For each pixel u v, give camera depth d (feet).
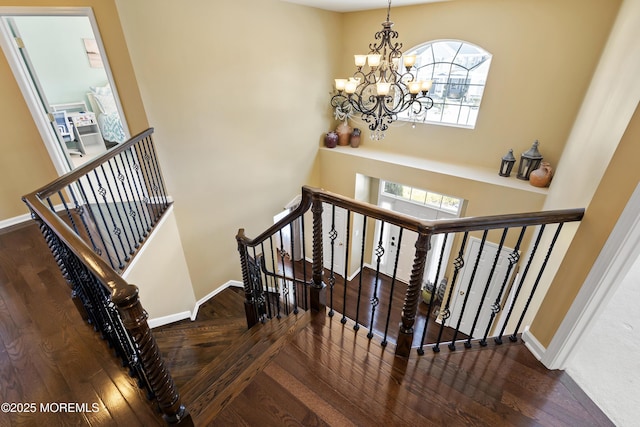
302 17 14.96
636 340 6.87
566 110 12.64
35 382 5.62
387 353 6.25
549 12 11.94
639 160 4.36
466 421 5.04
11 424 4.96
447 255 18.15
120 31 9.58
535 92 13.16
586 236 5.25
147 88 10.62
